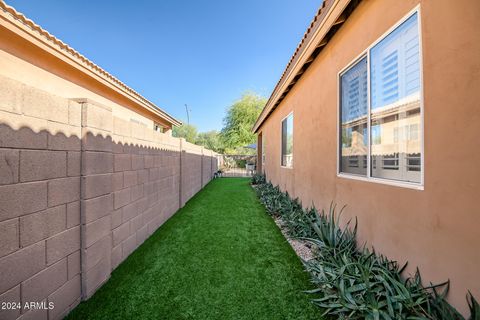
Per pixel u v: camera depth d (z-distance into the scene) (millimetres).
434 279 1984
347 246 3072
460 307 1770
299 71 5180
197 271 3000
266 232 4543
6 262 1637
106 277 2760
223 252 3588
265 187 9273
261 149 15289
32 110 1840
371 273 2377
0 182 1603
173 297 2455
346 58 3461
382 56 2736
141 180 3934
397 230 2434
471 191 1699
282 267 3119
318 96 4547
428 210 2057
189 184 7922
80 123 2387
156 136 4645
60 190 2119
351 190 3344
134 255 3471
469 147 1713
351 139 3469
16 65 4809
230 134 28188
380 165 2811
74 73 6176
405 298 1929
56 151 2076
